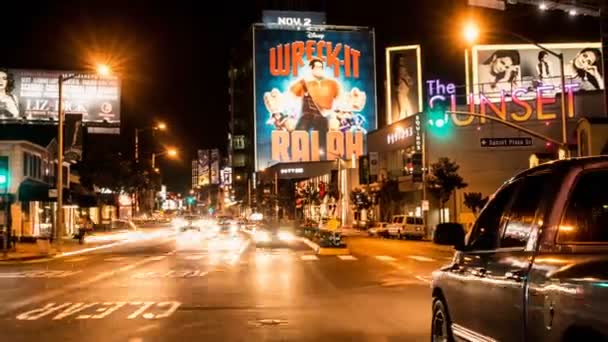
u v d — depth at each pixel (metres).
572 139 55.31
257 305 15.35
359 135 132.88
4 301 16.47
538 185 5.95
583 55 84.25
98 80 71.12
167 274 23.42
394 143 72.31
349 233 69.69
